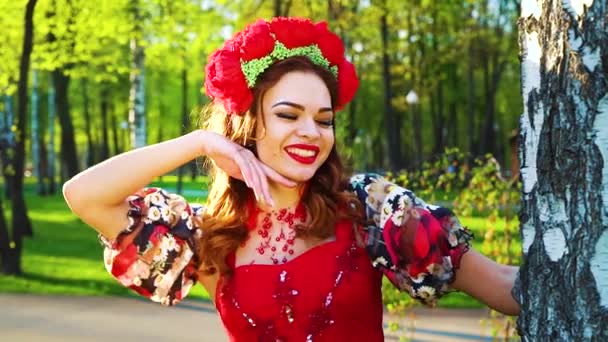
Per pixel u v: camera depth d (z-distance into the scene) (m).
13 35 11.15
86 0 10.69
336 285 1.95
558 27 1.70
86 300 8.31
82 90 25.98
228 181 2.07
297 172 1.96
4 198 23.09
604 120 1.63
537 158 1.75
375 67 22.30
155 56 13.55
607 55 1.62
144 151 2.00
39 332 6.72
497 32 21.73
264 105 1.98
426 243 1.91
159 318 7.34
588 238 1.65
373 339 1.99
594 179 1.64
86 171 2.00
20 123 9.99
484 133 24.17
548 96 1.72
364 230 2.00
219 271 2.04
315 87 1.97
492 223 4.61
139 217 2.09
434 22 19.73
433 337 6.34
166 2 11.47
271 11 12.95
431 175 4.83
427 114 31.52
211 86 2.05
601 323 1.63
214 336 6.61
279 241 2.02
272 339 1.96
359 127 28.67
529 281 1.78
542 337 1.73
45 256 11.86
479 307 7.57
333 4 14.01
